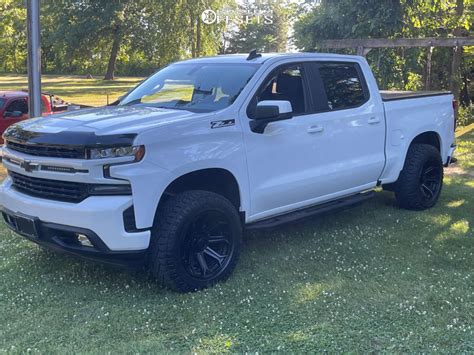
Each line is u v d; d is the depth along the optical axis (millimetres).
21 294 4457
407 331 3893
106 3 49438
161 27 38219
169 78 5684
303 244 5762
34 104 8273
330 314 4148
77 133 4145
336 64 5965
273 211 5289
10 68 78000
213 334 3840
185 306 4254
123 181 4098
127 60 65375
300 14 17016
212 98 5051
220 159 4637
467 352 3609
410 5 14336
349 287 4656
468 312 4203
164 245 4320
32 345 3676
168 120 4438
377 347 3680
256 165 4965
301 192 5445
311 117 5480
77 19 50188
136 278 4797
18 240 5859
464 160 10711
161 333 3857
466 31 16469
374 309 4238
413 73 16281
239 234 4828
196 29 37688
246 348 3650
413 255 5469
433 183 7223
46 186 4383
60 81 52531
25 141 4371
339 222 6555
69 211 4164
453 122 7574
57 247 4402
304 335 3828
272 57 5406
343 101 5914
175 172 4328
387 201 7508
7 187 4832
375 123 6199
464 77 18031
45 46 60125
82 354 3541
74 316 4098
